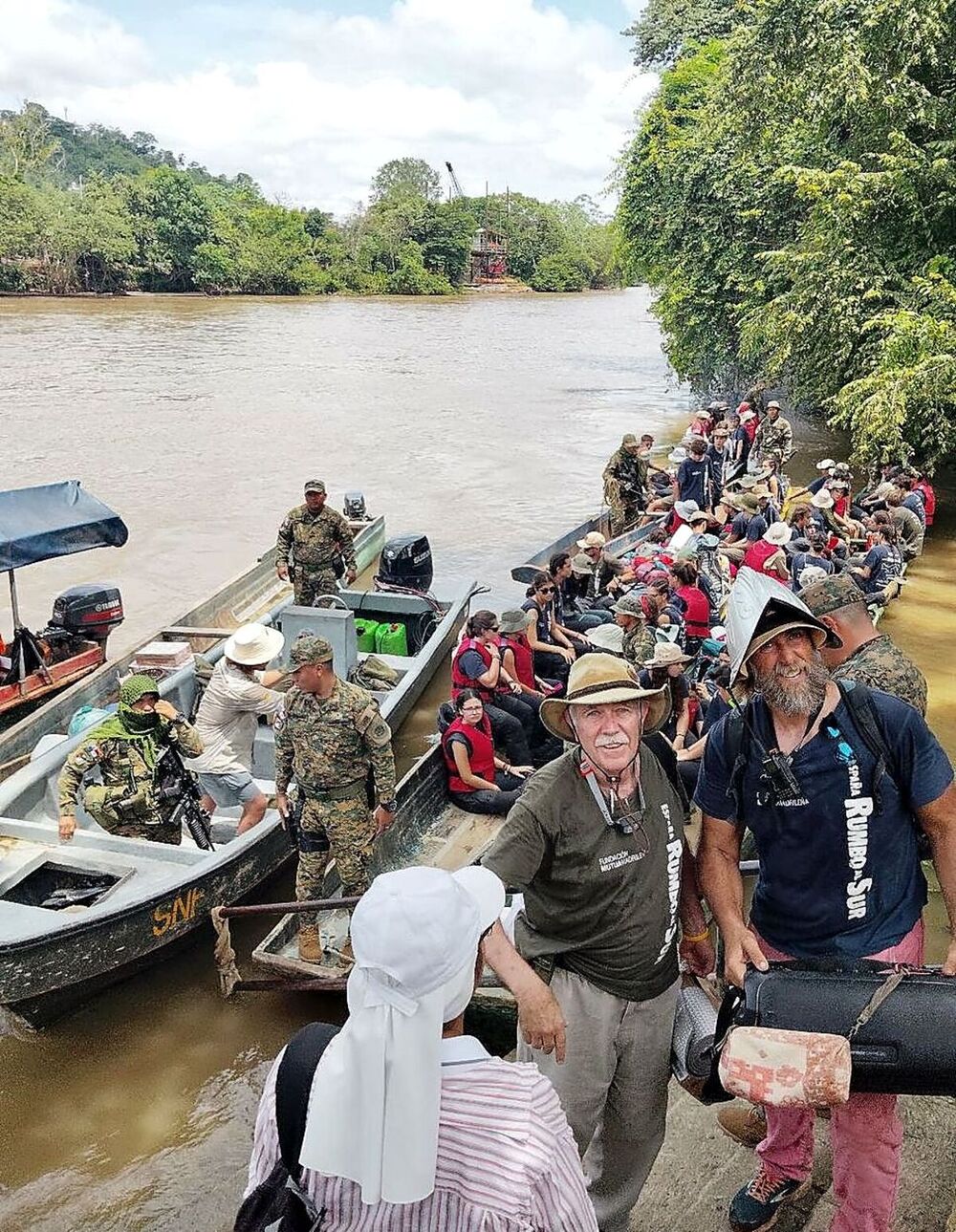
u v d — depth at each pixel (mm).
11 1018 5578
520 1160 1518
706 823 2865
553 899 2812
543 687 8445
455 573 14766
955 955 2676
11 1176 4605
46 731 8570
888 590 11422
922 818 2697
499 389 33281
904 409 14906
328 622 8930
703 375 27266
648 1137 3066
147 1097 5086
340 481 20688
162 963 5980
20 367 36750
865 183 16688
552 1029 2326
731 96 19859
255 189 101000
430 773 6797
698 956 3133
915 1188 3457
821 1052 2420
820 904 2734
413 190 118062
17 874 5766
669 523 13805
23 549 9195
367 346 46594
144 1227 4320
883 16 16188
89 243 71250
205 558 15523
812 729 2658
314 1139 1547
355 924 1600
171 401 30047
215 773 6535
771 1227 3303
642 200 27344
